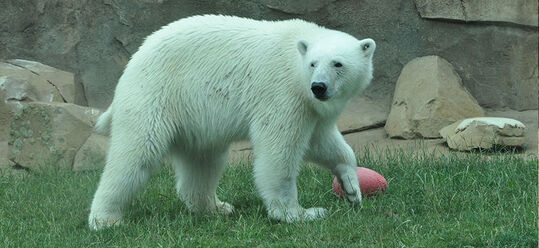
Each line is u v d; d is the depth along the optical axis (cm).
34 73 1880
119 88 985
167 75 967
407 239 844
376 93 1983
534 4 1920
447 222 924
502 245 811
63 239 919
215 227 945
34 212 1087
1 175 1434
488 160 1391
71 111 1586
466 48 1947
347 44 948
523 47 1939
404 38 1975
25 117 1579
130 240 905
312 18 2003
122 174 951
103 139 1633
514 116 1877
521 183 1132
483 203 1007
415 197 1073
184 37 983
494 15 1917
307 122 955
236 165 1418
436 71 1838
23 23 2009
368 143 1758
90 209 1080
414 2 1956
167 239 891
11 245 891
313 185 1185
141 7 2005
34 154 1562
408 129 1750
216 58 976
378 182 1098
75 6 2014
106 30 2016
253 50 972
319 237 874
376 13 1981
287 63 955
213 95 975
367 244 846
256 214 974
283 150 948
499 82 1942
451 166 1298
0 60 1964
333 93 910
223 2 2003
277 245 849
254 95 961
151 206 1077
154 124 955
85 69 2023
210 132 993
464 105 1800
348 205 1009
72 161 1557
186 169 1062
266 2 1997
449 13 1931
